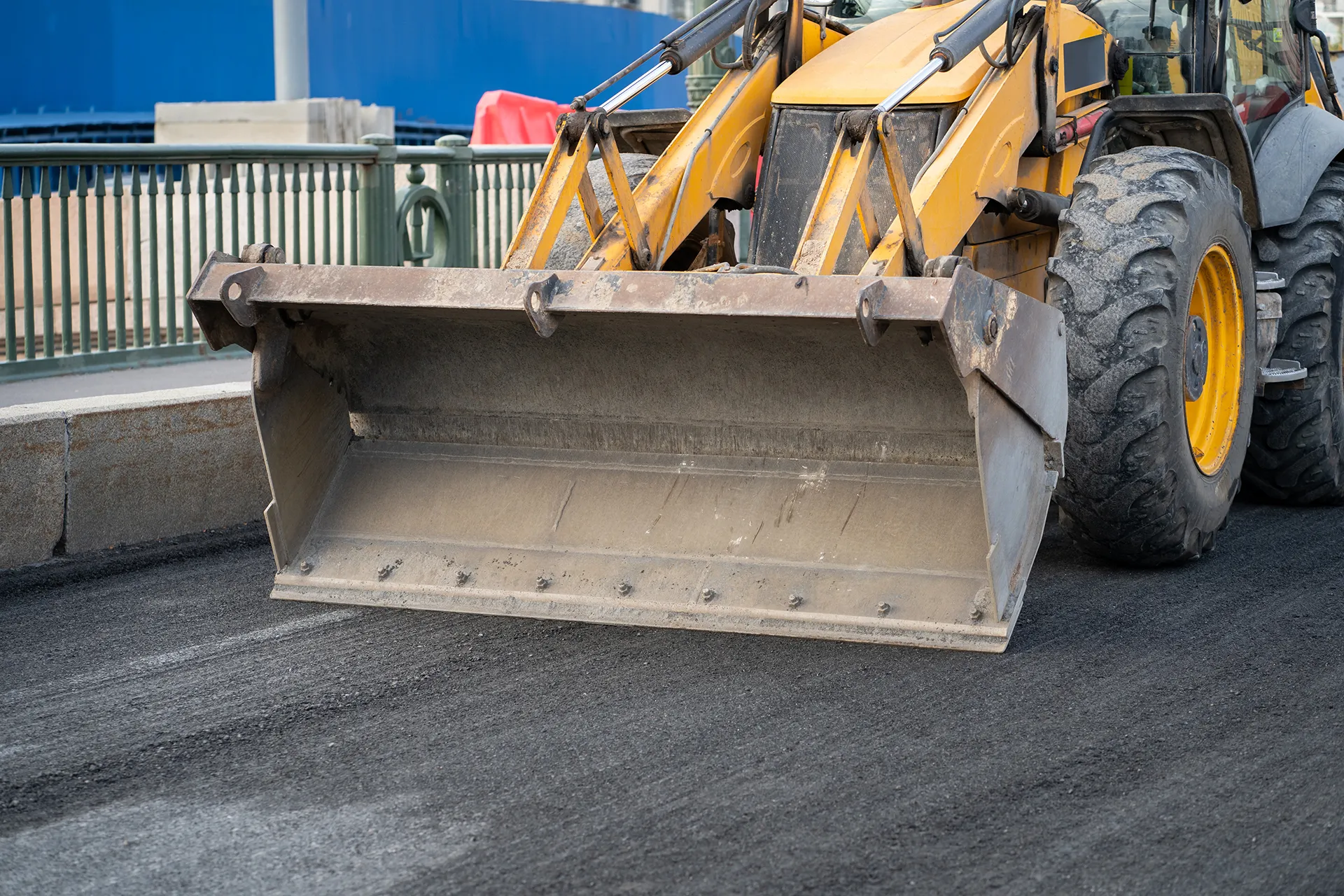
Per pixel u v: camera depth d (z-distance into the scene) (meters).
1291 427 5.96
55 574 5.22
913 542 4.40
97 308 6.99
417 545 4.84
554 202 4.72
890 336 4.24
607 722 3.78
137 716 3.87
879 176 5.10
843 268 5.13
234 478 5.95
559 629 4.50
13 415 5.29
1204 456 5.29
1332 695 3.93
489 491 4.88
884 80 5.20
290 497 4.88
